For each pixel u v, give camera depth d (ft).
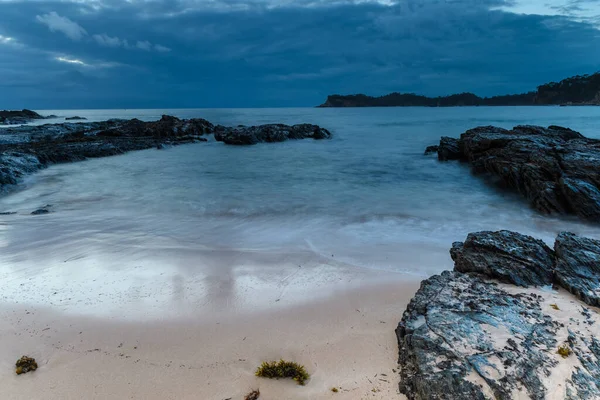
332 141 161.58
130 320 26.08
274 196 67.10
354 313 26.81
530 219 52.47
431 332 20.93
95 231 46.83
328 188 73.87
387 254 38.91
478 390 16.85
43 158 97.30
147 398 18.79
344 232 46.70
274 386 19.45
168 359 21.83
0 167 78.69
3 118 280.10
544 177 60.44
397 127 235.81
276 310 27.40
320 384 19.57
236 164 104.32
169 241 43.16
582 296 23.48
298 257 38.09
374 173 89.61
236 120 320.70
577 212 51.52
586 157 60.08
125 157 115.55
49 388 19.49
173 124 180.45
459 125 247.50
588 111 431.43
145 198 65.46
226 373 20.54
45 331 24.71
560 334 20.03
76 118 361.30
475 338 20.03
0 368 20.99
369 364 21.09
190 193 69.36
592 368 17.49
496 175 74.69
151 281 32.35
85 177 84.48
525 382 16.96
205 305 28.17
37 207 59.93
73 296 29.53
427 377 17.92
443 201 63.10
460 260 29.45
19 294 29.84
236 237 44.91
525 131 101.30
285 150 134.00
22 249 40.29
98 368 21.03
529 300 23.63
